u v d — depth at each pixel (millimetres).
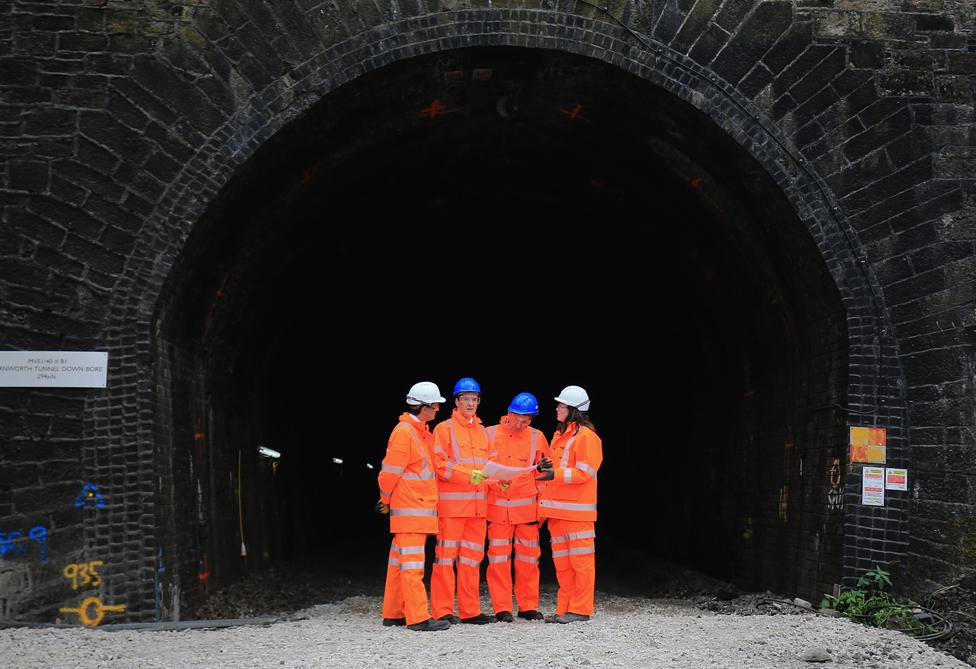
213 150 9898
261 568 14281
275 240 12359
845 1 10656
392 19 10125
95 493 9430
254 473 14234
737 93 10516
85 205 9750
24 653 7551
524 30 10242
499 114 11844
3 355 9500
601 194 13875
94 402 9539
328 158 11398
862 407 10258
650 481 19047
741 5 10555
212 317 11555
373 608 11414
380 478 8320
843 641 8000
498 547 8992
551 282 19250
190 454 10859
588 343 22031
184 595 10234
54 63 9844
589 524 8953
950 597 9703
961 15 10719
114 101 9859
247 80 9984
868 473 10133
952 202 10484
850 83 10586
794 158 10523
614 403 22078
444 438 8633
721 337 14422
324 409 20438
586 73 10695
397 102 11008
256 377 14578
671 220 13281
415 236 16094
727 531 14203
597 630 8180
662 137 11430
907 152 10555
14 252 9641
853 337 10375
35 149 9750
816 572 10594
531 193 14672
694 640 7871
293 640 8102
